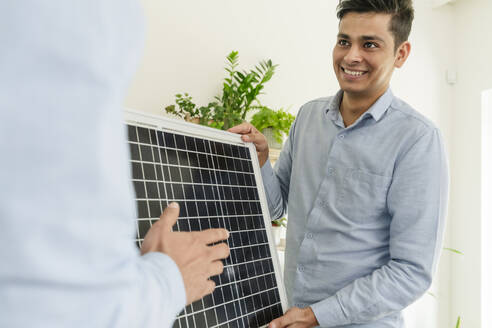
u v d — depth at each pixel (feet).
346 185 4.17
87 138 0.98
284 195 5.20
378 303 3.60
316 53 9.95
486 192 11.10
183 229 2.58
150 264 1.41
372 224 4.07
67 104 0.95
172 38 8.01
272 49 9.32
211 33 8.51
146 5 7.70
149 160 2.52
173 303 1.38
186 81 8.19
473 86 11.45
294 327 3.35
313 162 4.55
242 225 3.10
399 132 3.99
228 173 3.13
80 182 0.97
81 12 0.99
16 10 0.92
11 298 0.92
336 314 3.56
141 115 2.57
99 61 1.01
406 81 11.27
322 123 4.61
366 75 3.91
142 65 7.66
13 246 0.90
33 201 0.92
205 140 3.05
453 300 11.52
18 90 0.91
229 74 8.74
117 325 1.08
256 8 9.11
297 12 9.68
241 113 8.71
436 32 11.82
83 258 1.00
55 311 0.96
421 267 3.65
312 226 4.35
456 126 11.88
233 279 2.85
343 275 4.08
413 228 3.72
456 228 11.62
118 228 1.09
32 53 0.92
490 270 10.91
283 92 9.46
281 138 7.98
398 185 3.86
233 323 2.73
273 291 3.22
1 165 0.89
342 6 3.86
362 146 4.14
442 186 3.81
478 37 11.38
